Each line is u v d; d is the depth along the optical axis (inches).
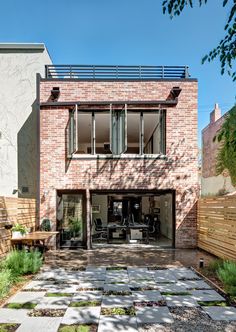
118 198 645.9
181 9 152.7
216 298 230.7
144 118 500.7
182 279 288.2
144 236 555.5
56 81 483.8
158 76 504.7
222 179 730.8
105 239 568.7
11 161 523.5
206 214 439.2
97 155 478.3
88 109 480.1
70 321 187.6
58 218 484.7
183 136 481.4
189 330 174.7
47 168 478.0
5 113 530.0
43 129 480.7
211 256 412.5
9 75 534.6
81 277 297.0
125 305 215.8
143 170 477.7
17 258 310.8
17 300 226.7
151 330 175.0
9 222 361.7
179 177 478.0
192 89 485.4
